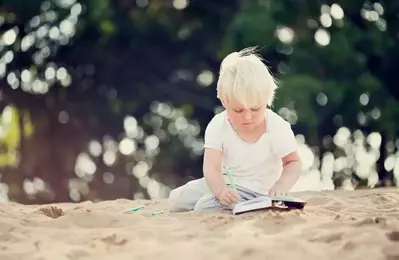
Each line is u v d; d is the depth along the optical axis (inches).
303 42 715.4
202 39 800.9
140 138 818.8
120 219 193.3
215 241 160.2
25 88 786.8
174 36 796.0
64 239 167.2
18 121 797.9
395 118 728.3
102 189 806.5
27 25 768.9
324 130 741.3
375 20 741.9
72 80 790.5
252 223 181.2
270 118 227.3
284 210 204.7
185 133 823.1
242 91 209.8
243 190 223.3
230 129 226.2
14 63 778.2
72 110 794.8
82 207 260.7
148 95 804.0
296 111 684.7
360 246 150.6
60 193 791.7
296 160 228.2
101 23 757.9
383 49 730.8
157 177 817.5
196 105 812.0
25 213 221.0
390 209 222.7
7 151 800.9
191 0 789.9
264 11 708.7
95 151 809.5
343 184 762.8
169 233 172.6
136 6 781.9
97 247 158.7
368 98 723.4
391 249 147.9
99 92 800.9
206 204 223.0
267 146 225.0
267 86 213.6
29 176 791.1
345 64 718.5
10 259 150.7
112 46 783.1
